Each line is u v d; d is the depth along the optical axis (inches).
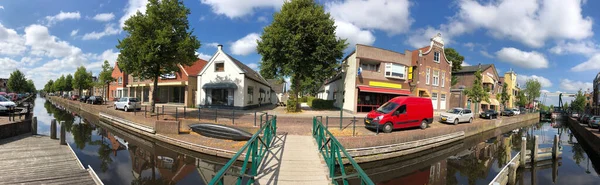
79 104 1299.2
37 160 324.2
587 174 430.9
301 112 892.0
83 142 517.7
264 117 709.3
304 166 275.1
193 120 581.3
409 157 468.1
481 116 1096.8
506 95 1705.2
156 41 605.0
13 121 488.1
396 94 1016.2
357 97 908.0
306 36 827.4
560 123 1518.2
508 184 359.3
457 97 1333.7
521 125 1185.4
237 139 446.3
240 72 938.1
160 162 381.4
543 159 509.7
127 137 568.4
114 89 1758.1
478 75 1088.2
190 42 653.3
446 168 419.2
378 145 428.1
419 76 1027.3
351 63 959.0
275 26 855.7
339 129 511.2
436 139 544.1
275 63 860.0
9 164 305.9
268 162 287.9
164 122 506.6
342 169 180.5
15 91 2305.6
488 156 512.7
